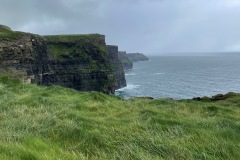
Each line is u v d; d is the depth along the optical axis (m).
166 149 7.80
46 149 7.45
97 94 22.31
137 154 7.32
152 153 7.66
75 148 8.17
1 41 104.75
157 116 13.26
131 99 27.53
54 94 22.22
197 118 13.49
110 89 153.75
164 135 9.38
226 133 9.41
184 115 16.08
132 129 10.24
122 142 8.54
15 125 9.98
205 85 150.25
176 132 9.63
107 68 160.38
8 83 26.39
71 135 9.06
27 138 8.07
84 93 24.30
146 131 9.74
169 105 20.06
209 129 10.24
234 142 8.70
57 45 151.50
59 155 6.95
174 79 186.75
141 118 12.85
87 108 16.81
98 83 156.12
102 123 11.66
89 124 10.92
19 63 109.44
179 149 7.74
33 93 21.91
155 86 158.38
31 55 118.19
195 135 9.16
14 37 111.31
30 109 13.61
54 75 141.50
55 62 142.38
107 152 8.00
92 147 8.29
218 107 18.77
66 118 11.84
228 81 165.38
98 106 17.36
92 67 155.88
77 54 152.75
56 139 8.91
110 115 15.25
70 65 148.75
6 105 15.00
